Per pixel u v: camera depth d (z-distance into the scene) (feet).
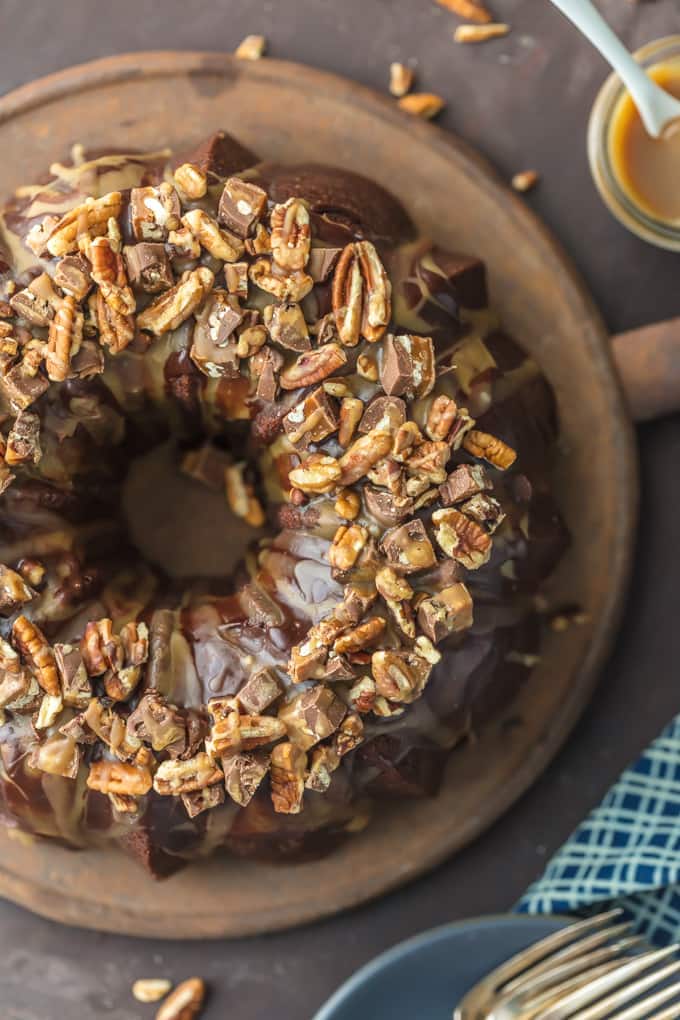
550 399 2.25
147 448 2.30
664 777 2.27
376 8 2.36
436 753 2.20
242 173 2.14
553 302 2.33
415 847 2.34
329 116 2.33
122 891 2.34
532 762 2.32
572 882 2.26
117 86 2.32
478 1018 2.16
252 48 2.35
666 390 2.32
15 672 2.08
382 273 2.07
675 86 2.28
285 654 2.09
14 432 2.05
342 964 2.35
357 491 2.07
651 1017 2.16
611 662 2.37
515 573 2.16
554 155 2.36
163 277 2.03
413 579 2.07
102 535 2.23
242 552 2.35
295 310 2.04
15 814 2.18
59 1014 2.36
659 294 2.36
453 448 2.07
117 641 2.09
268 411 2.09
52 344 2.03
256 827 2.16
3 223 2.12
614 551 2.33
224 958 2.36
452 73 2.36
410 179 2.33
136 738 2.07
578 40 2.35
